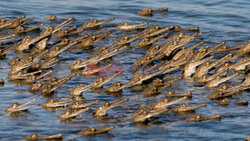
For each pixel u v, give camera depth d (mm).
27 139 38688
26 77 53969
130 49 67500
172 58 63719
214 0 94625
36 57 57531
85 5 89062
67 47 62781
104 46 68000
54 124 41844
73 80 54094
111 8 87938
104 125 41812
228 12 86375
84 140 38812
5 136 39219
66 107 45656
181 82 54594
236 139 39750
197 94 50438
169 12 86062
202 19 82375
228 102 47781
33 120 42656
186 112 45094
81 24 78250
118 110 45406
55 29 70312
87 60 58688
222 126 42250
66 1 91375
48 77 54875
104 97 48969
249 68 59250
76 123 42188
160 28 72500
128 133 40344
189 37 64250
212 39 71625
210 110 45969
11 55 62906
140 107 46281
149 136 39906
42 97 48406
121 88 50688
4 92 49562
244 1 94250
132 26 76125
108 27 77375
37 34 72438
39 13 82938
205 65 55781
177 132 40812
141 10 87188
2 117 43156
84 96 49094
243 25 79125
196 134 40562
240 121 43438
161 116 44125
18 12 82562
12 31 73562
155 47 63188
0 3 87125
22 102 46875
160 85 52719
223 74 55688
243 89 51656
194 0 94750
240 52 64375
